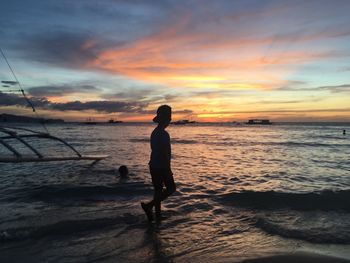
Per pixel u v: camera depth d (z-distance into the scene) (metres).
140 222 4.08
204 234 3.70
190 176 7.68
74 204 4.95
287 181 7.14
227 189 6.17
